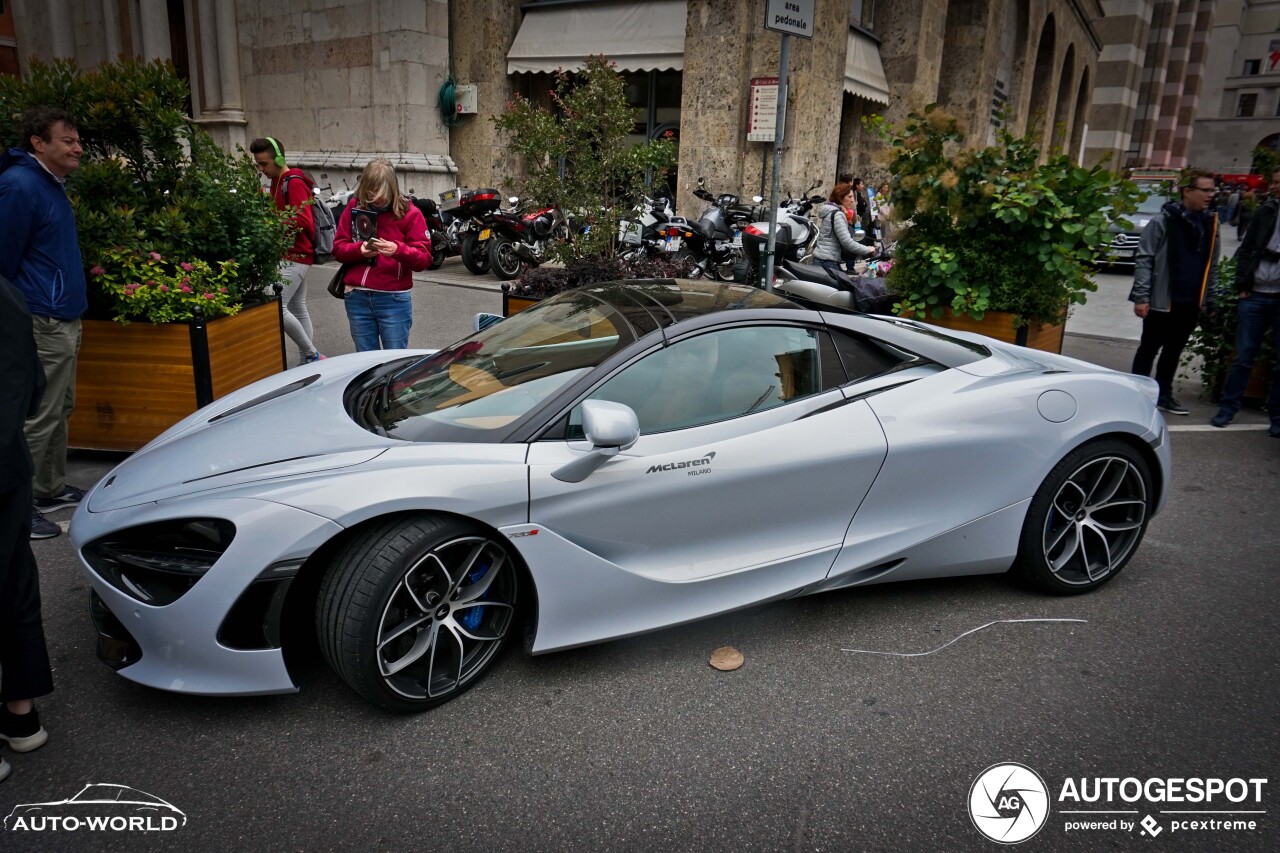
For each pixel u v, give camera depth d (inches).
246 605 99.3
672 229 416.2
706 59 529.0
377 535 101.4
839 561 125.7
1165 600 140.9
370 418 121.6
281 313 219.9
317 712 108.3
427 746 102.3
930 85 716.7
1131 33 2011.6
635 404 115.1
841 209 347.6
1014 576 146.4
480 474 104.7
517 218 445.7
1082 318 410.0
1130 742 104.9
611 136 273.6
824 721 108.1
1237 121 3179.1
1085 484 139.0
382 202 211.6
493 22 574.6
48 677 98.5
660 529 115.6
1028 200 221.5
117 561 102.1
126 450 189.6
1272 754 103.1
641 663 120.3
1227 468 209.0
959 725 107.7
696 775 98.0
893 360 134.3
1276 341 229.1
